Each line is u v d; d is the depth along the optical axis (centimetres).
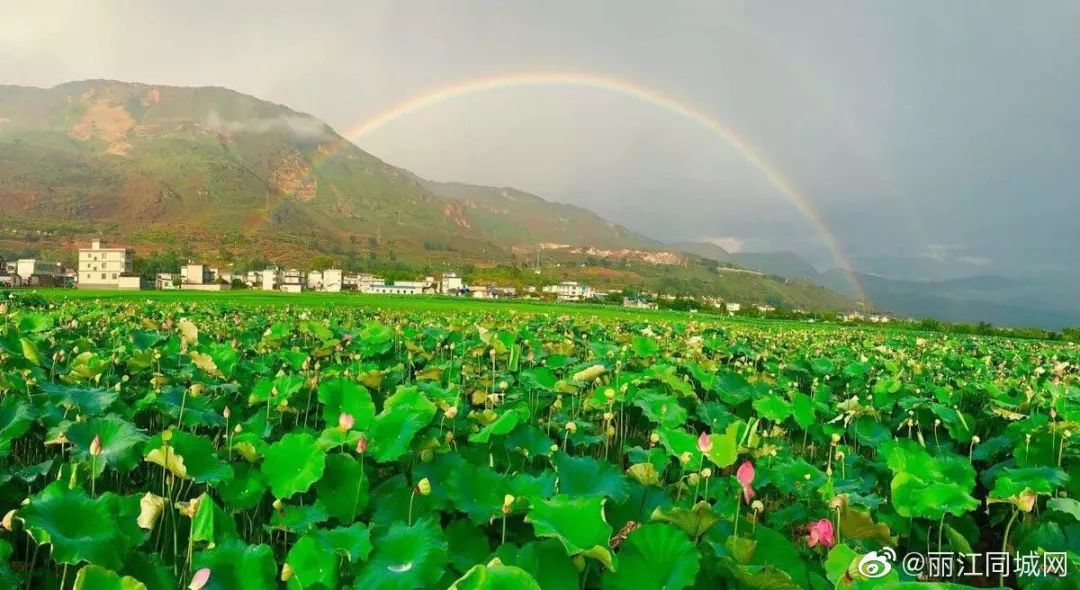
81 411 595
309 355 1038
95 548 343
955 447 849
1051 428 659
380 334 1173
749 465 411
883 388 958
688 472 582
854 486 553
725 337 1969
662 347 1435
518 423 642
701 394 1047
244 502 455
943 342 2811
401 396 604
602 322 2650
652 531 374
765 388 1005
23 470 479
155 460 436
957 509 436
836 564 368
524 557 365
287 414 749
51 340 975
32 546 442
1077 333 6562
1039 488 488
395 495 468
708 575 380
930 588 296
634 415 908
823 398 956
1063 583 423
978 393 1038
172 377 830
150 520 386
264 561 358
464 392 878
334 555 359
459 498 454
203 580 301
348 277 16425
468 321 2053
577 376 800
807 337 2456
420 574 343
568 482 484
